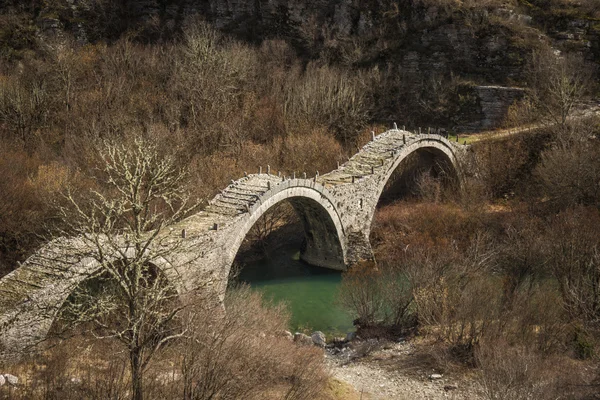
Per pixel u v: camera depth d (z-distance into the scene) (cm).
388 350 3130
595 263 3128
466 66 7188
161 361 2362
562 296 3116
